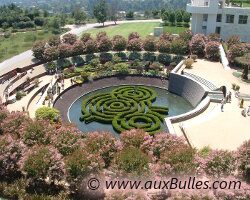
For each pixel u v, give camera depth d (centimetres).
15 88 6806
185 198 2638
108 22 16662
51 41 8938
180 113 6406
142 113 6119
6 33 12506
